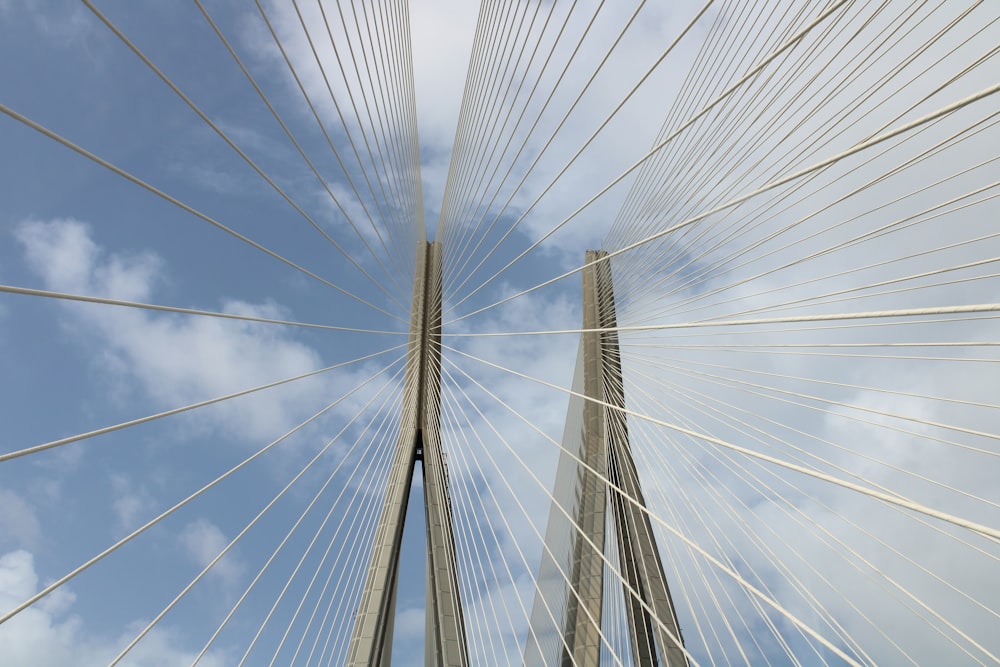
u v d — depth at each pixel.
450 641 14.11
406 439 17.62
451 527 15.75
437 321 19.30
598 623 15.80
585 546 16.94
